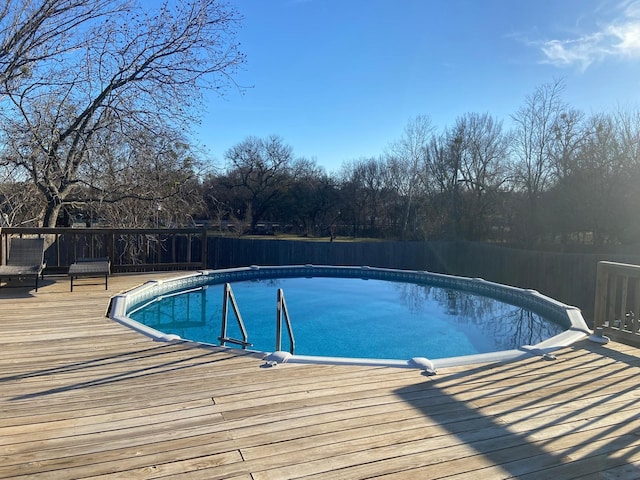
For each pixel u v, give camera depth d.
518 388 3.21
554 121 20.14
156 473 2.04
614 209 17.42
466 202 24.39
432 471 2.09
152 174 11.27
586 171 18.14
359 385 3.22
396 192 28.72
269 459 2.18
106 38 10.09
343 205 32.19
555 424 2.62
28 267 6.48
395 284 12.50
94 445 2.28
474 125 24.06
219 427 2.51
